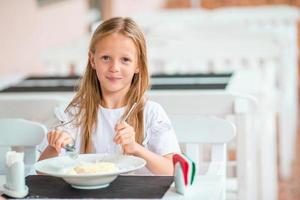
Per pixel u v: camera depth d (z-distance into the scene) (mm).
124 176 2227
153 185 2125
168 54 5617
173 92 3574
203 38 6012
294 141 6125
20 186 2043
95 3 8969
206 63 5590
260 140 4281
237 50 5461
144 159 2281
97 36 2387
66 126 2514
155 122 2480
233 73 4480
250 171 3627
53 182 2170
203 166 3109
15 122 2750
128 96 2486
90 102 2502
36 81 4301
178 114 3295
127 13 9938
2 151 2762
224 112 3256
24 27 5980
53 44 6984
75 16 8016
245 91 4223
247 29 6828
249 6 10406
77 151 2506
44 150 2422
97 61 2396
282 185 5453
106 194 2037
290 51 5785
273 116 4547
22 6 5930
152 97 3312
